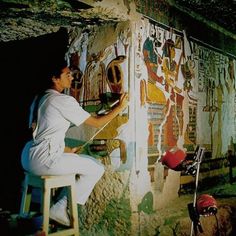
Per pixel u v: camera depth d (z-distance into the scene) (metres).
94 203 4.87
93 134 4.90
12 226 4.09
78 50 5.10
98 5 4.27
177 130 5.84
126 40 4.75
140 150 4.87
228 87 7.75
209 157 6.88
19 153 6.12
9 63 6.05
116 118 4.78
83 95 5.01
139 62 4.89
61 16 4.56
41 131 4.09
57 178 4.00
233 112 7.96
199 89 6.57
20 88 6.00
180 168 4.07
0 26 5.01
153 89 5.23
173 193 5.75
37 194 5.04
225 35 7.66
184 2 5.85
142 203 4.91
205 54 6.81
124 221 4.70
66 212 4.20
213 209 4.04
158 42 5.37
